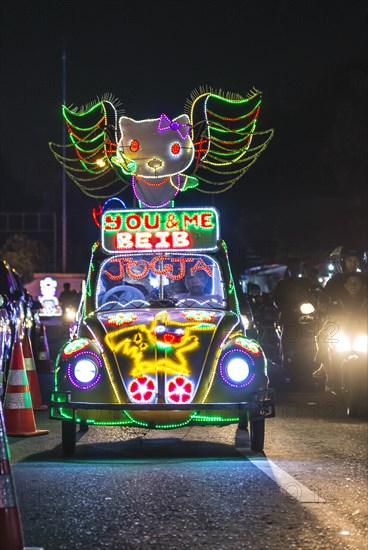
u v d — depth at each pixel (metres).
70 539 6.19
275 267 45.00
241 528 6.42
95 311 10.27
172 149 11.44
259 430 9.30
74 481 7.95
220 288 10.48
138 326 9.30
